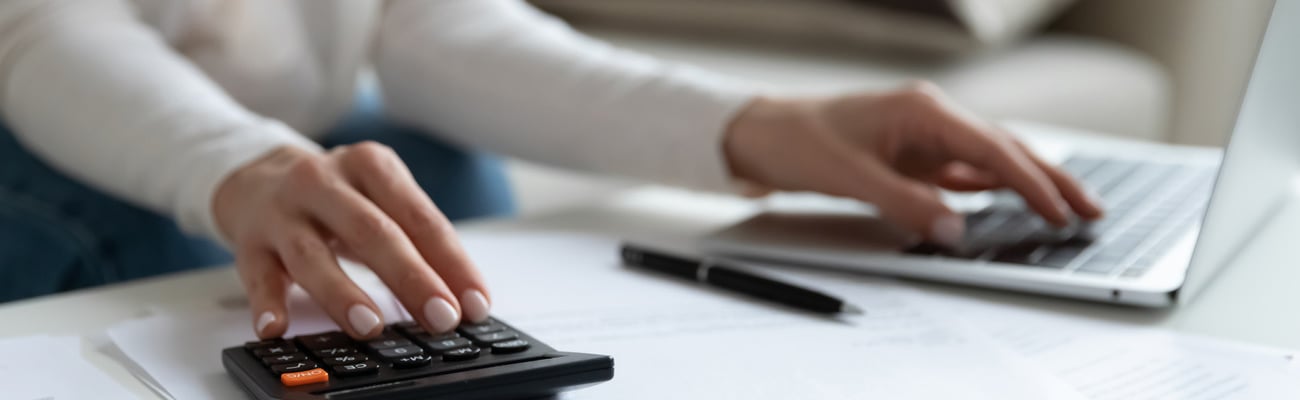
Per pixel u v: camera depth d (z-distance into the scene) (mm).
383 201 480
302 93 833
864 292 524
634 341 441
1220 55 1789
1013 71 1570
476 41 773
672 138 675
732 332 455
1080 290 500
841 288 532
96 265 662
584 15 1902
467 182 865
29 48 611
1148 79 1707
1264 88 458
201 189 528
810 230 625
